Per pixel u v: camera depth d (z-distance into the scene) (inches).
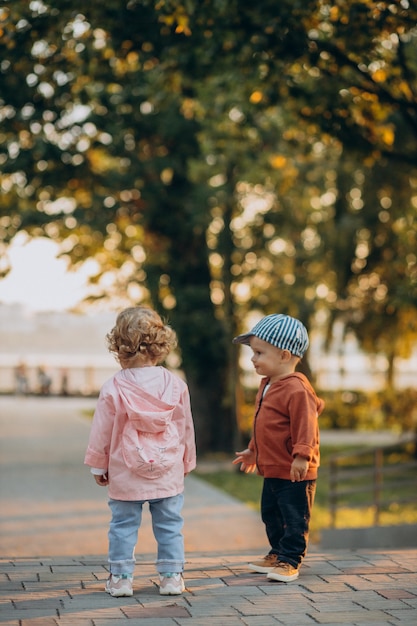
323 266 986.1
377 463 501.0
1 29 449.1
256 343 212.5
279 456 210.4
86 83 592.4
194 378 941.8
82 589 198.7
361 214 944.9
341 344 1042.1
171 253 921.5
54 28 462.3
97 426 193.6
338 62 466.6
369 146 514.9
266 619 174.1
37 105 620.1
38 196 815.1
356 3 418.6
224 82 546.3
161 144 865.5
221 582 206.4
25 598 189.5
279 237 957.2
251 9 430.3
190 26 433.1
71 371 2062.0
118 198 855.1
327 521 658.8
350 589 198.5
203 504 662.5
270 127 764.0
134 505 194.4
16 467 829.8
